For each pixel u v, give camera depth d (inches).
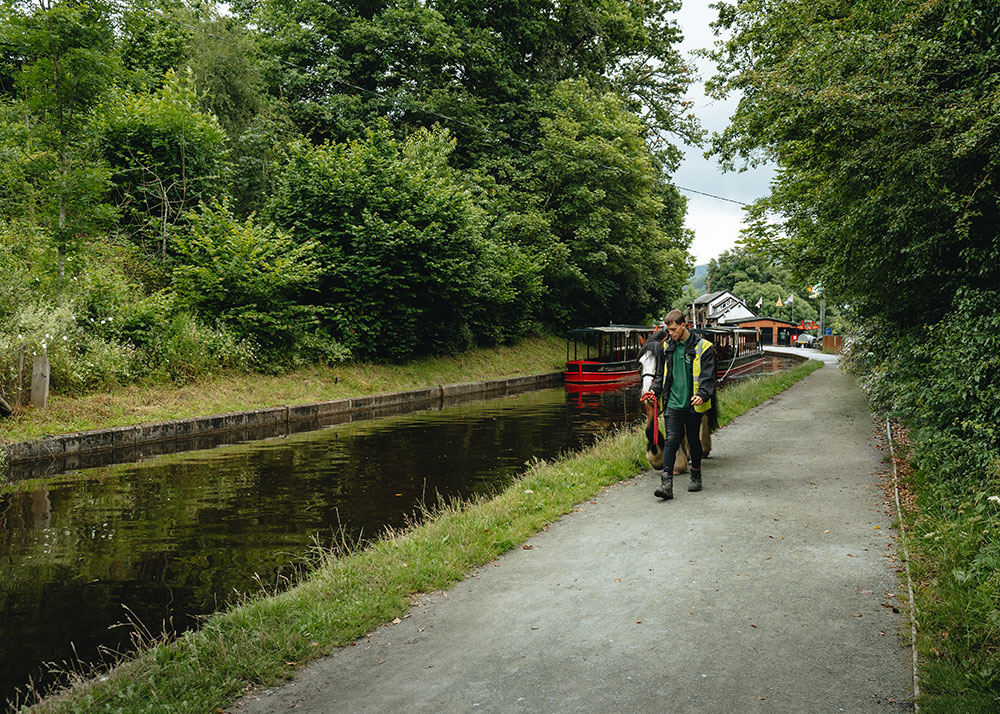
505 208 1341.0
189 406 614.2
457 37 1307.8
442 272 983.6
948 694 119.6
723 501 264.7
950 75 292.2
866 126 295.7
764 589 174.2
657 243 1573.6
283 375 800.3
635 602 169.3
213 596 219.1
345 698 127.8
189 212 860.0
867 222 339.3
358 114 1274.6
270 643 150.1
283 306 834.8
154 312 690.2
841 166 328.8
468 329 1202.0
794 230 607.2
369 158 967.0
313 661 144.3
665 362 284.2
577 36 1530.5
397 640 153.3
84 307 629.9
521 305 1355.8
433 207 967.0
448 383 1018.7
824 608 161.0
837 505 253.0
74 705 129.2
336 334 931.3
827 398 660.1
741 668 133.3
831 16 393.4
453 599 177.3
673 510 255.4
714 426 345.4
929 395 283.3
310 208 938.7
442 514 273.9
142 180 882.8
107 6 605.6
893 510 243.4
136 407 569.6
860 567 187.6
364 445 525.3
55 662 174.6
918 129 292.2
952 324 286.7
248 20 1417.3
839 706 118.4
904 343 400.2
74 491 369.1
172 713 122.4
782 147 454.6
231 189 1106.7
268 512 322.3
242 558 255.8
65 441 466.0
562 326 1583.4
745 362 1530.5
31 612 207.0
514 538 223.8
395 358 1008.9
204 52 1104.2
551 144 1405.0
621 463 335.6
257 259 787.4
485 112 1400.1
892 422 448.5
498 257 1216.8
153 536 284.5
